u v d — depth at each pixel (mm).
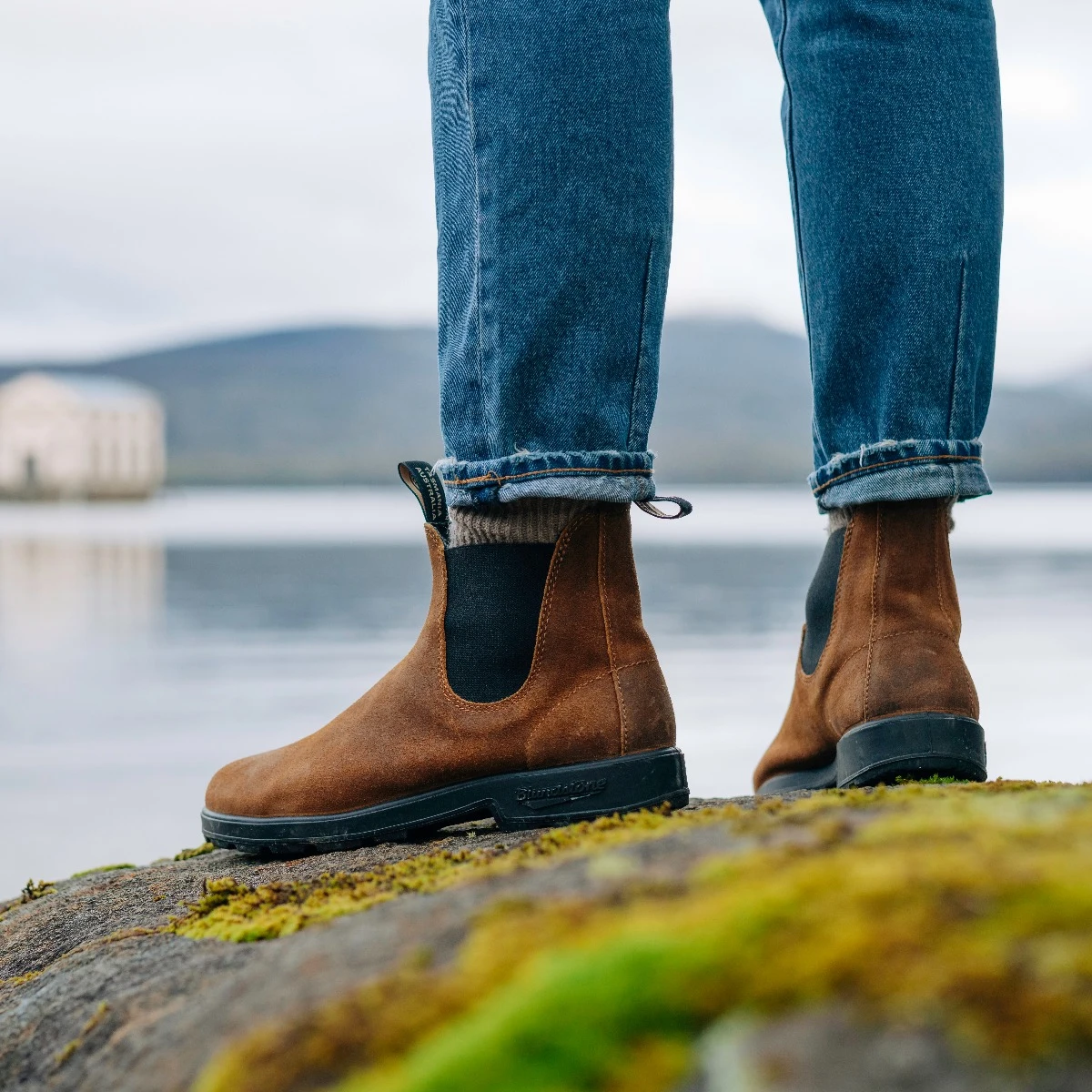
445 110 1228
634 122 1183
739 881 529
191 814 3566
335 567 15977
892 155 1299
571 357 1177
